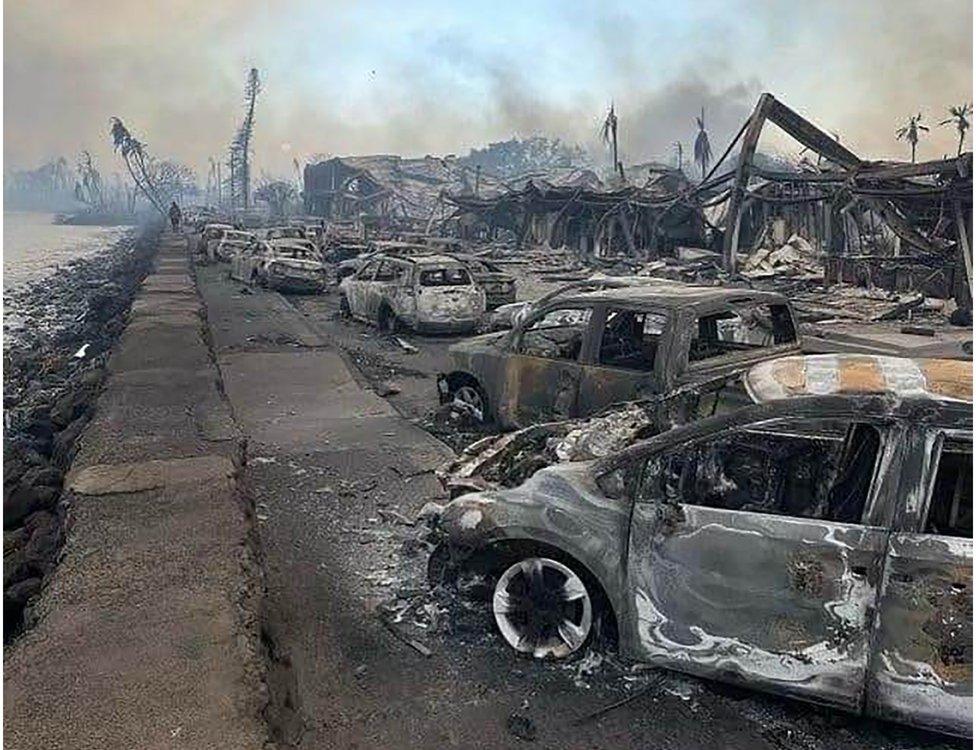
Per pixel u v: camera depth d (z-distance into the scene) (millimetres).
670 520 3404
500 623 3881
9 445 9141
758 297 6023
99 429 6328
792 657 3164
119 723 2660
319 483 6332
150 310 14516
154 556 3914
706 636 3340
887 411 3078
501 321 13391
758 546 3203
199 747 2541
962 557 2877
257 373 10664
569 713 3395
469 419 7660
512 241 43312
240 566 3834
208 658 3037
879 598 2992
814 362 3752
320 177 73812
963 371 3391
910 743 3170
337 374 10586
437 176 69688
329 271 23703
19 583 4711
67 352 17156
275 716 2986
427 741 3223
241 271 24031
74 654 3059
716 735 3248
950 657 2898
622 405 4992
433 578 4320
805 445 3379
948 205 18703
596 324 6109
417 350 12898
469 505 3941
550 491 3752
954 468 3029
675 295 5934
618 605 3541
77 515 4438
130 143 90125
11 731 2619
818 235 26188
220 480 4977
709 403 4180
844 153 23344
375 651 3883
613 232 32781
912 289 19031
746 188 24938
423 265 13977
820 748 3166
